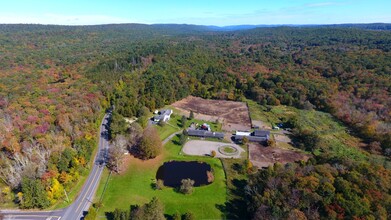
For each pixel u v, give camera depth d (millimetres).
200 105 163125
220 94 175375
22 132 98062
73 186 84125
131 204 78438
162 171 96688
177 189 86062
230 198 82500
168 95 162000
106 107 145125
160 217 68062
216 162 102250
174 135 122938
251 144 116312
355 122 131375
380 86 150125
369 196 64188
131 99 147375
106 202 78750
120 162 94188
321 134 123625
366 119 128875
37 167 80438
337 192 67438
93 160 99375
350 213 60500
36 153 84938
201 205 79125
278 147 114188
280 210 65250
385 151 107062
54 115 114375
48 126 104875
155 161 102250
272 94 168750
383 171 75562
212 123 137500
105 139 115500
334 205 63219
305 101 160250
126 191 83875
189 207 78250
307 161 95500
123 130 114688
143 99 147875
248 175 93500
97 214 74000
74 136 102562
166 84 170250
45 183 76438
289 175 77125
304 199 66562
